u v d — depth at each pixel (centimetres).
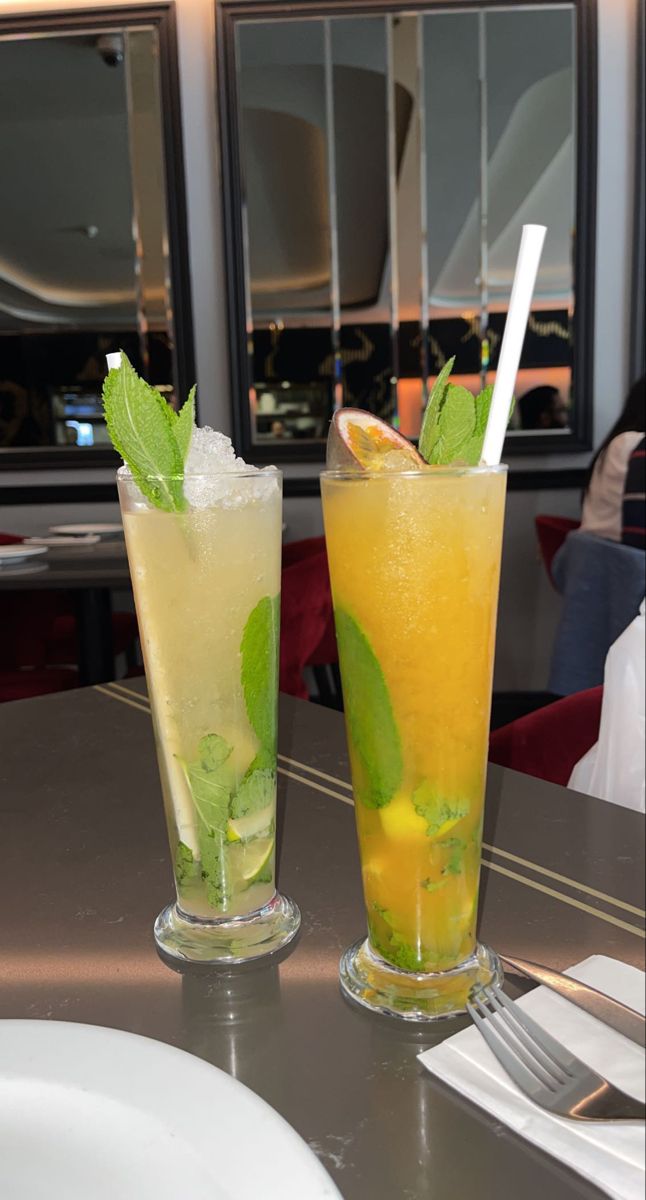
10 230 249
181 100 244
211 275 252
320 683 244
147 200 247
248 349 251
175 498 34
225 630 36
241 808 38
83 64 241
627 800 74
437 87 238
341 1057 32
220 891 39
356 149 241
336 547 33
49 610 208
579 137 240
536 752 80
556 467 259
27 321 255
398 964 36
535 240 32
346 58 238
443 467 31
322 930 40
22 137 245
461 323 248
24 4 239
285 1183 25
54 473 264
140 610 36
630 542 190
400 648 32
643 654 75
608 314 254
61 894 44
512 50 236
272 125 241
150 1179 26
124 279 252
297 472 257
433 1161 27
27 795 57
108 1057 30
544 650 268
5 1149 28
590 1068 29
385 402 252
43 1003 36
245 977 37
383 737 33
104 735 67
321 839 49
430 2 233
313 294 248
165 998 36
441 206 243
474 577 32
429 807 33
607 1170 26
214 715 37
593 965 36
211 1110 28
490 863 47
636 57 238
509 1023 32
